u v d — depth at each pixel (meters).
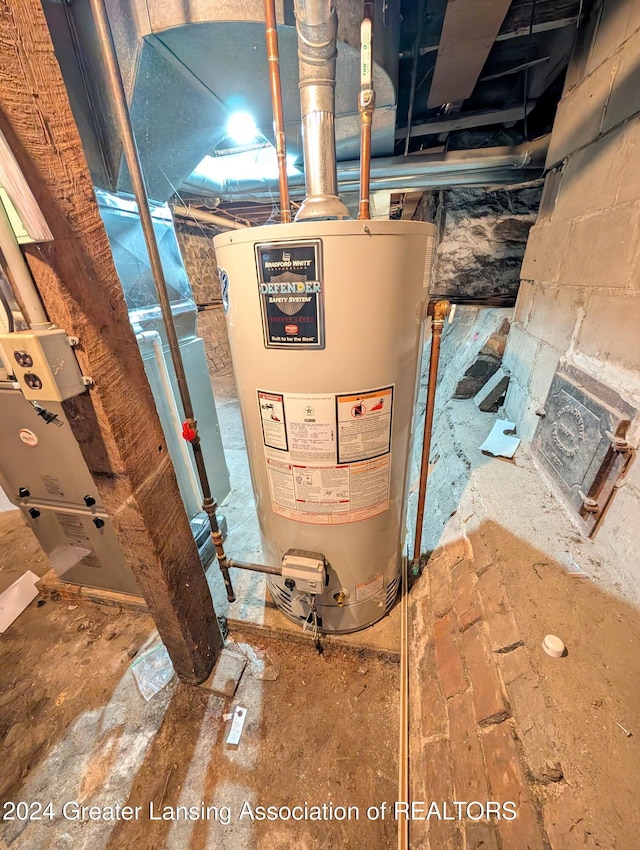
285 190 0.87
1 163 0.46
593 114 1.11
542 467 1.36
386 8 0.97
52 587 1.50
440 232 2.36
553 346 1.35
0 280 0.58
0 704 1.14
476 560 1.08
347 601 1.16
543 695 0.69
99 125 1.04
